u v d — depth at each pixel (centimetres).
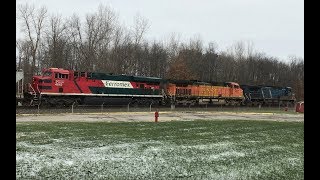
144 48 8012
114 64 6562
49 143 1480
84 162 1174
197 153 1409
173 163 1219
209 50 9806
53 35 6381
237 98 6047
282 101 7038
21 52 6750
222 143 1681
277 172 1147
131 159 1251
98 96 4034
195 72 8356
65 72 3700
